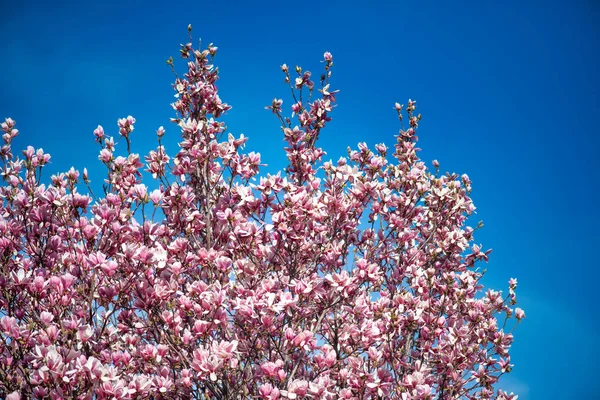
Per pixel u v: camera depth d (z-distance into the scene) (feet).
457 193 24.06
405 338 22.90
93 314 18.04
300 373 20.77
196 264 19.84
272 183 18.70
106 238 18.12
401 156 27.50
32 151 20.22
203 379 16.01
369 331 18.86
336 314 18.92
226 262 18.79
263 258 19.63
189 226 21.17
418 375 18.35
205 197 21.90
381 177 26.99
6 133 21.95
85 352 16.78
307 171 22.74
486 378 22.86
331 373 19.08
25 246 19.49
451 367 20.59
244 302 17.39
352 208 21.54
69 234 18.54
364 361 18.89
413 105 27.94
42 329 16.03
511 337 23.54
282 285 19.51
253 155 22.48
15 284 16.44
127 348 19.16
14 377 15.85
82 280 17.97
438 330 20.68
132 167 21.58
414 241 25.30
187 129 22.08
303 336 16.85
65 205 19.44
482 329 22.68
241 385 18.29
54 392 14.14
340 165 23.62
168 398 17.16
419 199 25.00
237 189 19.30
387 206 24.06
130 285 17.99
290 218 18.43
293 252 19.84
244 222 19.77
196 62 24.72
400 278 23.53
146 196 19.16
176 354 18.25
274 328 18.20
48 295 17.15
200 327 17.01
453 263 25.44
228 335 19.06
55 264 19.20
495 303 24.72
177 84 24.18
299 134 22.36
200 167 22.30
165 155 22.75
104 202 19.44
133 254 17.24
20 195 18.43
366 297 20.54
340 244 20.62
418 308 19.83
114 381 14.80
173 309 17.56
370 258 23.61
